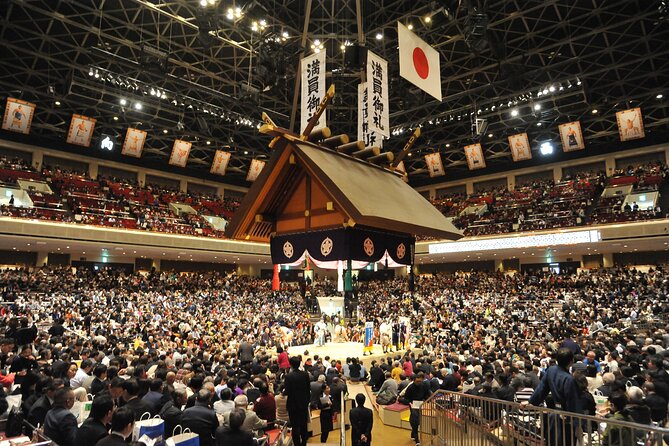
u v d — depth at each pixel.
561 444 3.29
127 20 21.73
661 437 2.46
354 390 10.08
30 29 21.27
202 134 30.17
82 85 23.86
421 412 6.70
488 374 6.73
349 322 20.92
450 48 24.44
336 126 32.44
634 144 31.27
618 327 15.73
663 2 18.77
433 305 24.59
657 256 28.44
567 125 27.94
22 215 23.84
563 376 3.34
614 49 22.03
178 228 30.44
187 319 18.22
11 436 4.19
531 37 22.72
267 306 25.20
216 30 20.16
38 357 7.15
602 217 26.91
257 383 6.07
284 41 22.27
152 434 3.44
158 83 26.72
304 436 5.16
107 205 29.52
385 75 7.91
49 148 30.19
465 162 35.69
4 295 18.16
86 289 22.92
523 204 33.66
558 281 26.73
